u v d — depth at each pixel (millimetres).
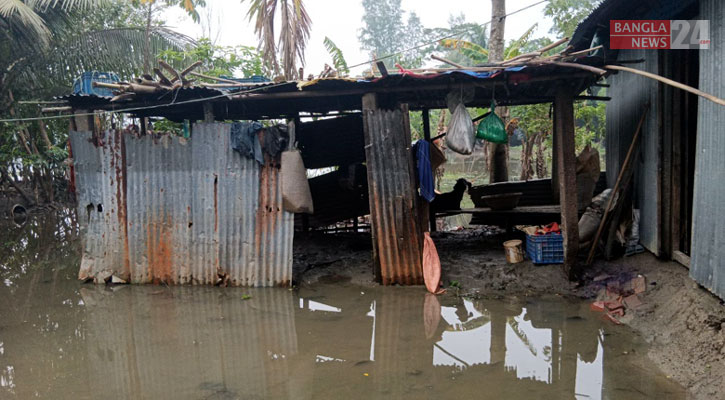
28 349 4980
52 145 16250
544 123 13883
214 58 13328
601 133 16406
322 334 5254
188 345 5031
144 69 13539
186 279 7184
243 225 7035
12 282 7562
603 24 6547
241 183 7016
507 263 7133
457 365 4430
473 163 25922
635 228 6766
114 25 16203
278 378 4258
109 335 5332
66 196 18141
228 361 4633
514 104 8688
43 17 13664
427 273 6617
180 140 7094
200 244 7141
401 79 6387
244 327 5508
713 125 4461
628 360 4355
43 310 6184
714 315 4211
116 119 16672
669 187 5949
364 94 6723
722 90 4316
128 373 4414
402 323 5516
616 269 6484
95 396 3988
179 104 7629
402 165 6719
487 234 9398
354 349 4848
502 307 5914
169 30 14414
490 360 4512
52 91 14922
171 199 7164
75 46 14031
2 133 14586
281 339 5137
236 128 6855
